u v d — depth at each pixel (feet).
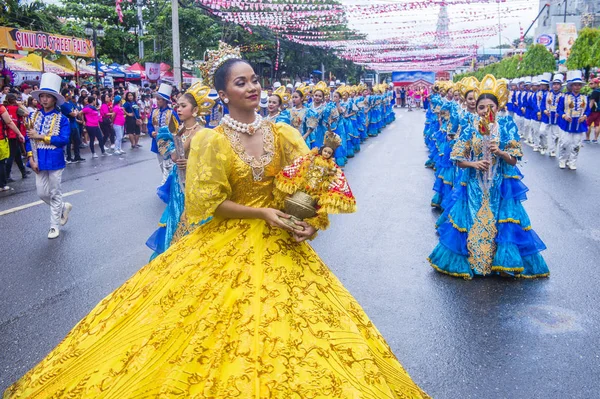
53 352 9.80
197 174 9.31
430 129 52.29
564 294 18.19
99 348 9.14
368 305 17.51
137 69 92.58
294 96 41.11
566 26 91.20
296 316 8.61
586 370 13.50
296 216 9.32
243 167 9.48
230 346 8.40
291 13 58.49
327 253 22.79
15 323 16.62
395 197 34.01
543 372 13.43
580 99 43.62
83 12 106.11
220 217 9.67
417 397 9.49
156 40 95.40
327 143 9.34
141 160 52.13
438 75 213.25
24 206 32.68
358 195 34.73
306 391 7.98
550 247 23.15
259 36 95.20
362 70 183.42
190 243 9.71
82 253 23.21
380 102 79.87
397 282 19.44
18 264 21.93
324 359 8.29
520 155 18.93
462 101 29.32
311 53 115.85
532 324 16.03
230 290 8.84
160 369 8.48
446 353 14.40
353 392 8.03
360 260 21.89
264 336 8.37
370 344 9.29
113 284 19.71
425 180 40.09
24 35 65.67
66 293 18.95
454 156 19.33
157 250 19.43
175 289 9.10
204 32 90.48
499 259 19.27
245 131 9.61
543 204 31.37
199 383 8.22
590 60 66.39
